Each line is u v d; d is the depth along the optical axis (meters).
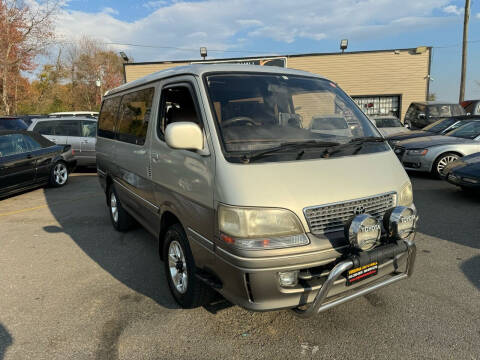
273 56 18.09
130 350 2.74
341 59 21.75
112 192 5.57
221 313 3.21
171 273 3.40
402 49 21.50
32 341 2.87
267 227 2.39
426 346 2.71
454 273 3.86
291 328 2.97
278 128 3.00
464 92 20.86
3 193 7.54
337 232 2.56
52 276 4.05
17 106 29.78
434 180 8.81
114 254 4.66
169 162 3.23
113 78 47.66
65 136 11.04
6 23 24.67
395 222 2.64
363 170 2.84
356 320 3.06
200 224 2.76
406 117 17.78
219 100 2.94
